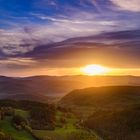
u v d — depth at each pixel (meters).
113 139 145.75
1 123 121.50
